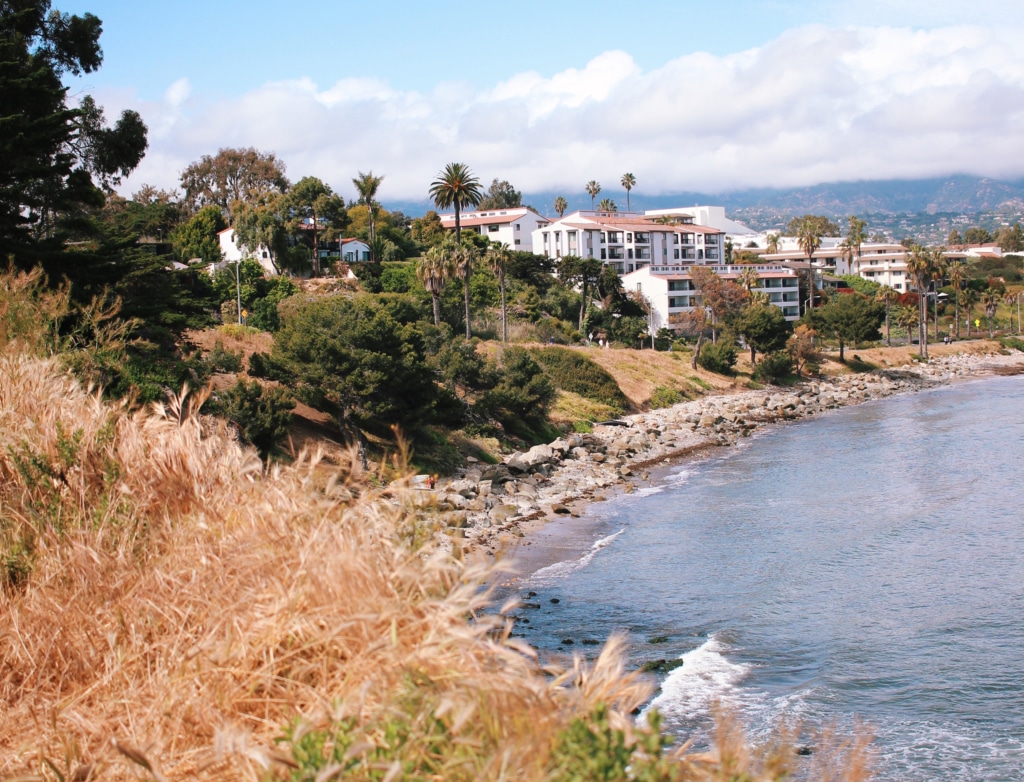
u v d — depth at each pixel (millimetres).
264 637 5762
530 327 91750
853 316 109375
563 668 5602
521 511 38375
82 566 7547
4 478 9484
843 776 6887
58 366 13461
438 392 46312
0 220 29922
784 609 23562
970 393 86750
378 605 5738
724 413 73875
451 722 4672
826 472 45750
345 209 124000
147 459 9406
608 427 64625
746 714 17000
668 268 120938
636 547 31344
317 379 40219
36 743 5672
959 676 18609
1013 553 28062
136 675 6164
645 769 4324
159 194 125000
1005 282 175000
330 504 7156
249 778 4680
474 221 152250
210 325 38719
